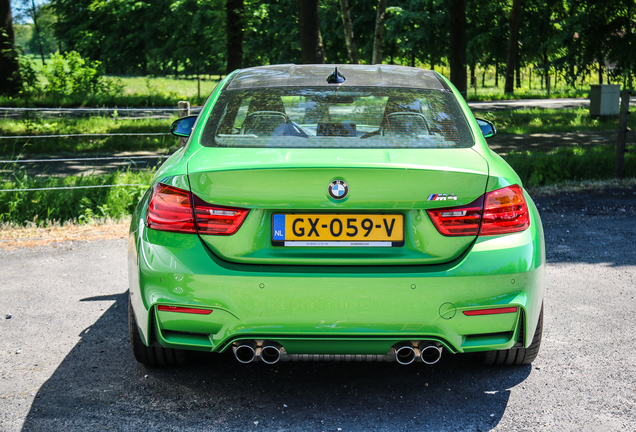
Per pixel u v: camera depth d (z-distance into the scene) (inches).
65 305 160.2
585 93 1681.8
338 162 94.1
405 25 1724.9
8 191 263.4
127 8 2230.6
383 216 95.3
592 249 216.5
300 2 638.5
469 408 105.2
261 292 93.3
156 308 97.1
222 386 113.9
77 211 263.1
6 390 111.5
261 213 95.0
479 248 95.6
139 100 1031.0
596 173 364.2
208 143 108.7
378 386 114.0
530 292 98.3
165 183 98.4
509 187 98.7
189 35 2142.0
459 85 865.5
